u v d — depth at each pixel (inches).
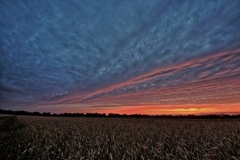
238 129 406.6
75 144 256.4
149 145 261.9
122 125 571.2
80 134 353.4
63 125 551.2
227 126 486.0
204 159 203.5
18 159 216.8
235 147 243.6
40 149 241.3
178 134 366.3
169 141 303.6
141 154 215.8
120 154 225.3
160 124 618.2
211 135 338.0
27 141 292.7
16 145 270.8
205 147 245.1
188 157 213.3
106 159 218.7
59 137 330.0
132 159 206.2
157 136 358.3
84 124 597.3
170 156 213.3
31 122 679.7
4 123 608.4
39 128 460.4
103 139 306.8
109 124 609.3
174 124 616.1
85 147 253.0
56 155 227.1
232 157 198.5
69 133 402.0
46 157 211.3
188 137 321.7
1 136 333.1
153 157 206.5
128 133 375.6
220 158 208.7
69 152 228.4
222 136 312.3
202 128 475.5
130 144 276.7
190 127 501.7
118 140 298.8
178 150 222.2
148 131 412.2
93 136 341.1
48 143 271.7
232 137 293.7
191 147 250.4
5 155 227.8
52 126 513.3
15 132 386.6
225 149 227.0
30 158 222.8
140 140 306.0
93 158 202.4
